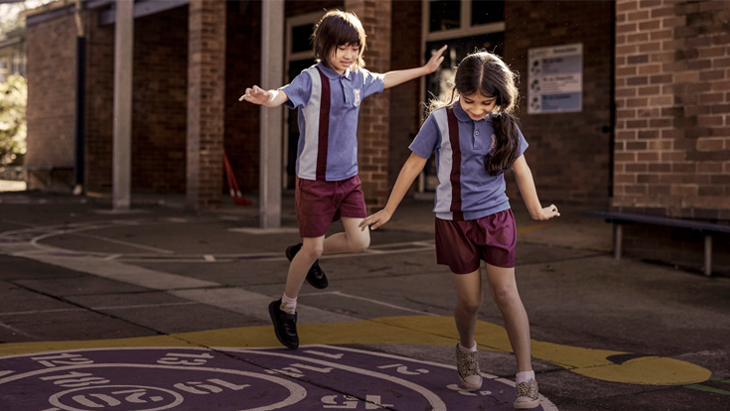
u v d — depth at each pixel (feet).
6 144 111.34
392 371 14.49
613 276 25.85
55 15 74.64
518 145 12.18
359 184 15.42
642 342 17.61
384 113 40.06
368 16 38.83
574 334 18.34
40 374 13.61
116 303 20.56
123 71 51.98
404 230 37.99
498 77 11.57
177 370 14.14
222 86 51.70
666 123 27.86
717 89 26.63
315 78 14.67
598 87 46.29
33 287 22.49
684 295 23.09
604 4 45.73
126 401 12.15
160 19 72.02
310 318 19.40
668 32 27.66
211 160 51.65
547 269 26.96
